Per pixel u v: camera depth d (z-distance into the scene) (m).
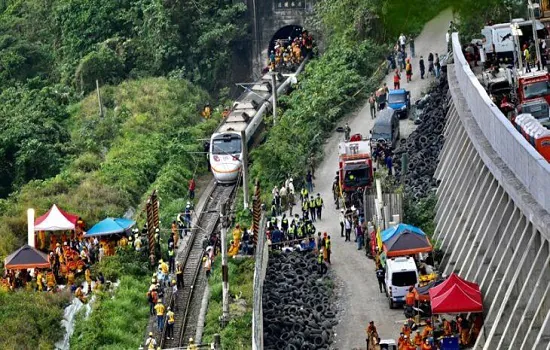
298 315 189.00
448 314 173.88
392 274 187.25
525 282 156.12
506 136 178.25
